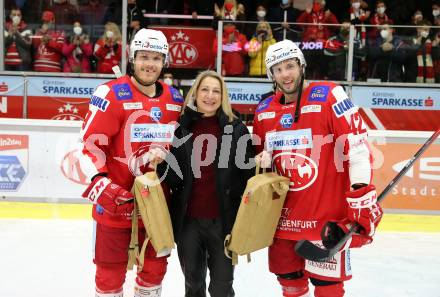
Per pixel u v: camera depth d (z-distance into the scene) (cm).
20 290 412
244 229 297
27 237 561
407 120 902
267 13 1004
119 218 313
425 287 436
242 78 895
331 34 887
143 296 328
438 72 905
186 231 319
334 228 286
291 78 303
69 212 663
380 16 985
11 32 903
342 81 892
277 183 298
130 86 318
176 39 1007
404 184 679
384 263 498
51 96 905
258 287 427
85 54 915
